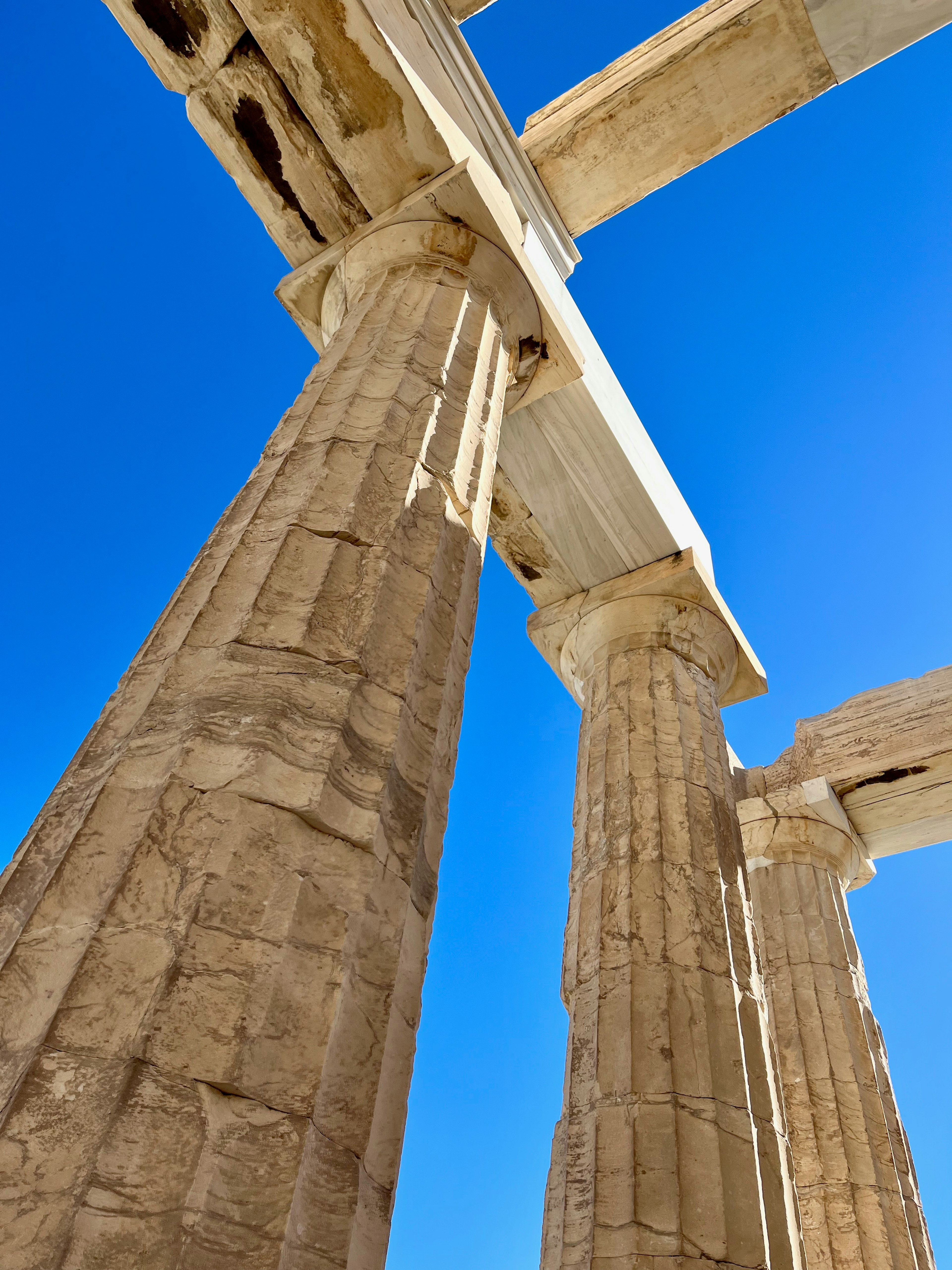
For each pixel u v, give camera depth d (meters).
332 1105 3.60
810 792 15.85
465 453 6.98
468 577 6.38
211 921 3.61
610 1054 8.05
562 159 10.68
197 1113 3.15
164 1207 2.92
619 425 11.84
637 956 8.62
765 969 10.09
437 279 8.21
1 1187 2.81
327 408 6.76
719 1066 7.93
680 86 10.13
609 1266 6.79
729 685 12.43
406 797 4.77
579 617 12.48
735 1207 7.10
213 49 8.19
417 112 8.20
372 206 8.86
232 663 4.66
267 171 8.83
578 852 10.12
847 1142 12.38
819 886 15.25
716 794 10.17
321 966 3.80
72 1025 3.22
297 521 5.58
